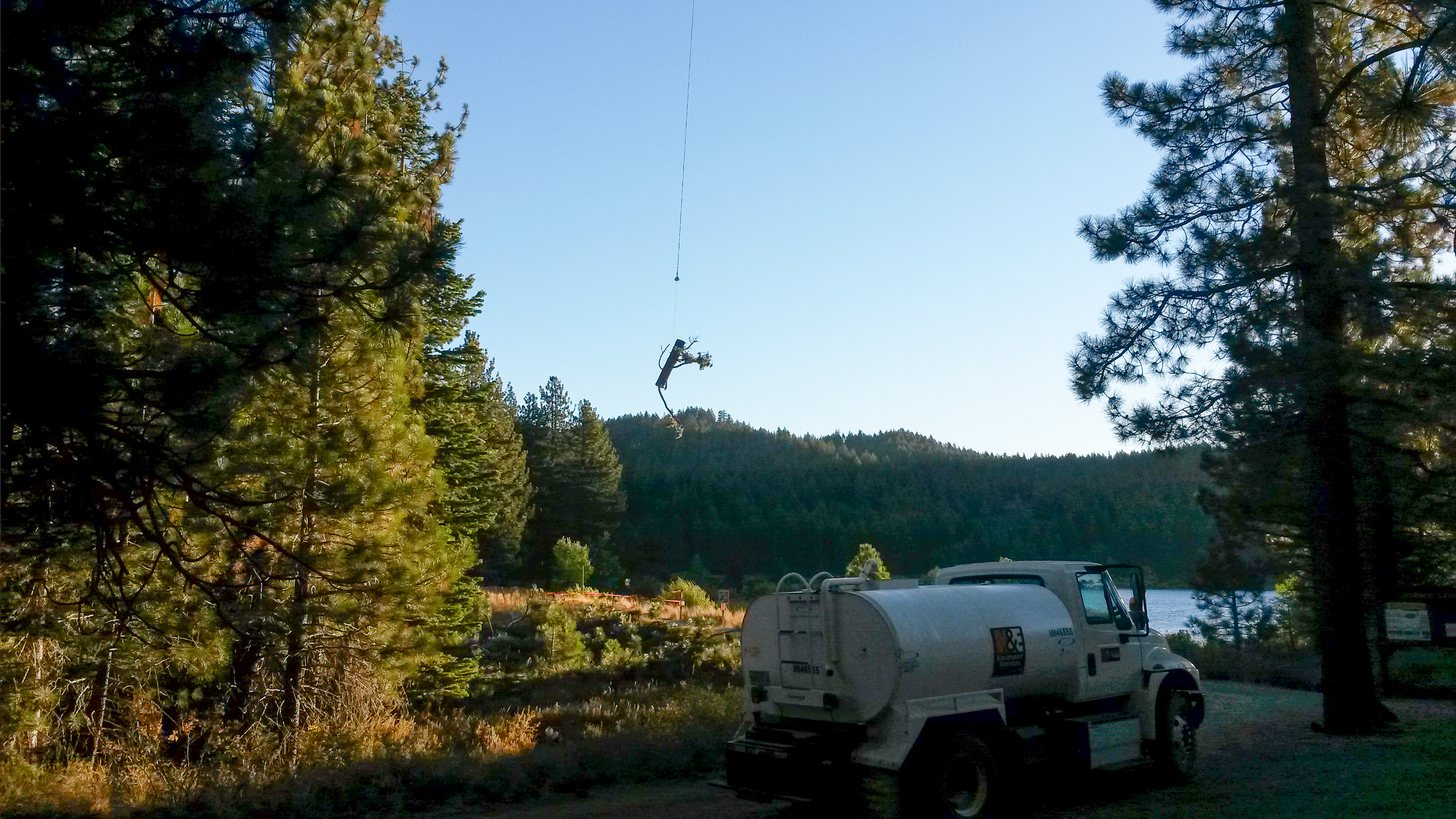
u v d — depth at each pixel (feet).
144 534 28.86
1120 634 36.58
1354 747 43.45
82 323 23.59
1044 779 38.63
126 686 48.93
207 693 53.31
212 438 25.90
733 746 31.83
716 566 421.18
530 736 52.16
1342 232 47.98
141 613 38.73
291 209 23.36
